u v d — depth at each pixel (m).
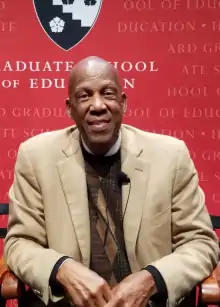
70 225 1.27
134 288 1.10
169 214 1.28
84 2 1.84
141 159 1.30
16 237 1.30
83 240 1.25
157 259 1.27
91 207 1.28
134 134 1.36
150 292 1.12
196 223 1.28
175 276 1.16
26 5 1.85
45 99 1.90
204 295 1.16
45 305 1.28
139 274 1.14
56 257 1.19
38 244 1.30
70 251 1.25
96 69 1.22
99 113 1.21
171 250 1.31
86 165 1.30
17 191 1.33
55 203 1.28
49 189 1.29
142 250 1.26
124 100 1.28
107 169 1.30
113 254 1.26
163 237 1.27
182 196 1.30
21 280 1.24
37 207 1.30
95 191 1.28
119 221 1.27
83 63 1.24
